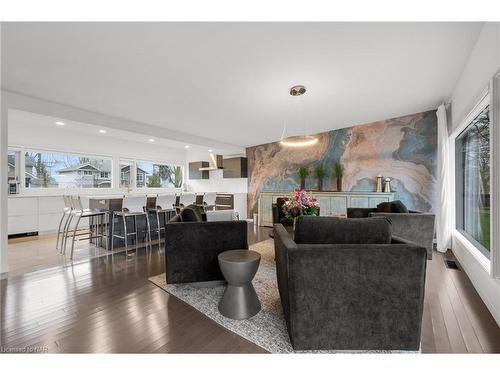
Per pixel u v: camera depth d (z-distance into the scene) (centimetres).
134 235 450
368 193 481
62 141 557
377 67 279
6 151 298
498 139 195
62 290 246
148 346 162
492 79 196
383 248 148
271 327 184
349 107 412
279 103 379
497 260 195
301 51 241
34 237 494
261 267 319
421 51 250
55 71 267
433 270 305
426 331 178
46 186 550
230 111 409
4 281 268
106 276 284
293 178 641
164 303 221
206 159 813
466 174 366
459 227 386
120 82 296
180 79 292
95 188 622
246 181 755
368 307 150
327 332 152
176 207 504
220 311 205
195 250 255
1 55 234
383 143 492
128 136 627
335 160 562
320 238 167
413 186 458
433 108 432
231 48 233
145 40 217
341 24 204
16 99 315
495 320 193
